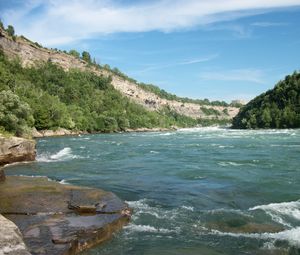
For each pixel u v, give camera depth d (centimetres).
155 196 1900
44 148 5078
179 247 1170
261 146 4950
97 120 12525
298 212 1530
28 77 14962
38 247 1060
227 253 1117
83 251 1131
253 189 2053
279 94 13688
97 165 3152
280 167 2880
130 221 1438
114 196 1670
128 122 14200
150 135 9606
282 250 1130
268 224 1380
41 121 9338
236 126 15450
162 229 1345
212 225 1388
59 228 1229
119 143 6262
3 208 1456
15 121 5281
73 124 10825
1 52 15538
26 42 19138
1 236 852
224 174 2580
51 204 1522
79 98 15612
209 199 1828
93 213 1427
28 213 1399
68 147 5300
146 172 2728
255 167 2902
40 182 2006
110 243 1205
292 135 7512
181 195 1922
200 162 3306
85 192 1730
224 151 4353
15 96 5466
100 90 18938
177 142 6322
